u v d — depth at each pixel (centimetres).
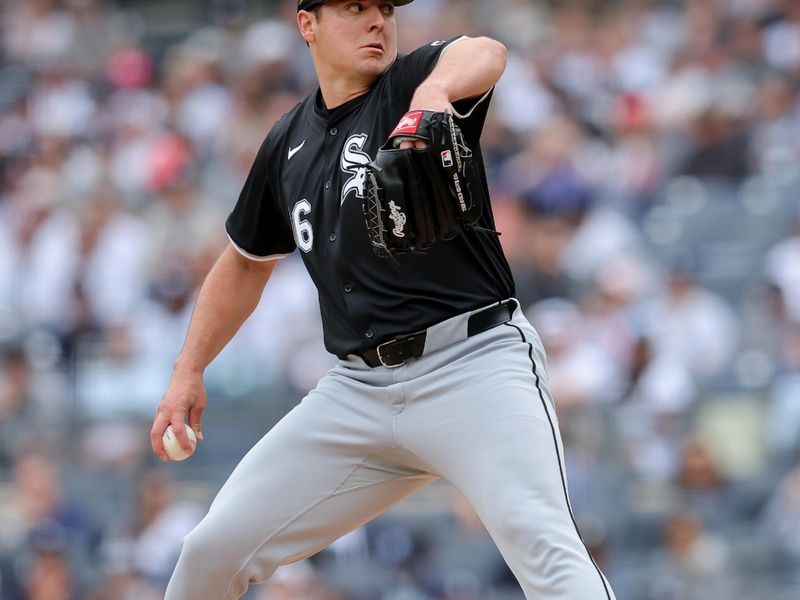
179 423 1195
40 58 4816
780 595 2633
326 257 1111
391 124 1068
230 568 1136
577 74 4122
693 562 2650
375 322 1086
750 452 2844
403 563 2738
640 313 3080
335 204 1095
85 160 4112
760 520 2741
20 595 2827
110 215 3612
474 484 1045
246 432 3102
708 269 3394
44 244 3569
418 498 2880
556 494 1016
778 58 4050
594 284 3231
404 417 1086
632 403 2903
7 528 2873
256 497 1133
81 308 3438
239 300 1246
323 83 1127
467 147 989
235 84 4369
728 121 3772
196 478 3053
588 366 2942
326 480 1132
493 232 1062
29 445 3144
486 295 1084
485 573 2692
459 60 1020
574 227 3444
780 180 3647
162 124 4216
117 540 2881
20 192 3947
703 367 2983
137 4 5062
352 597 2678
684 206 3606
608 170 3731
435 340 1071
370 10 1093
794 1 4200
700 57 4038
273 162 1178
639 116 3866
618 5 4438
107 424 3181
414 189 973
